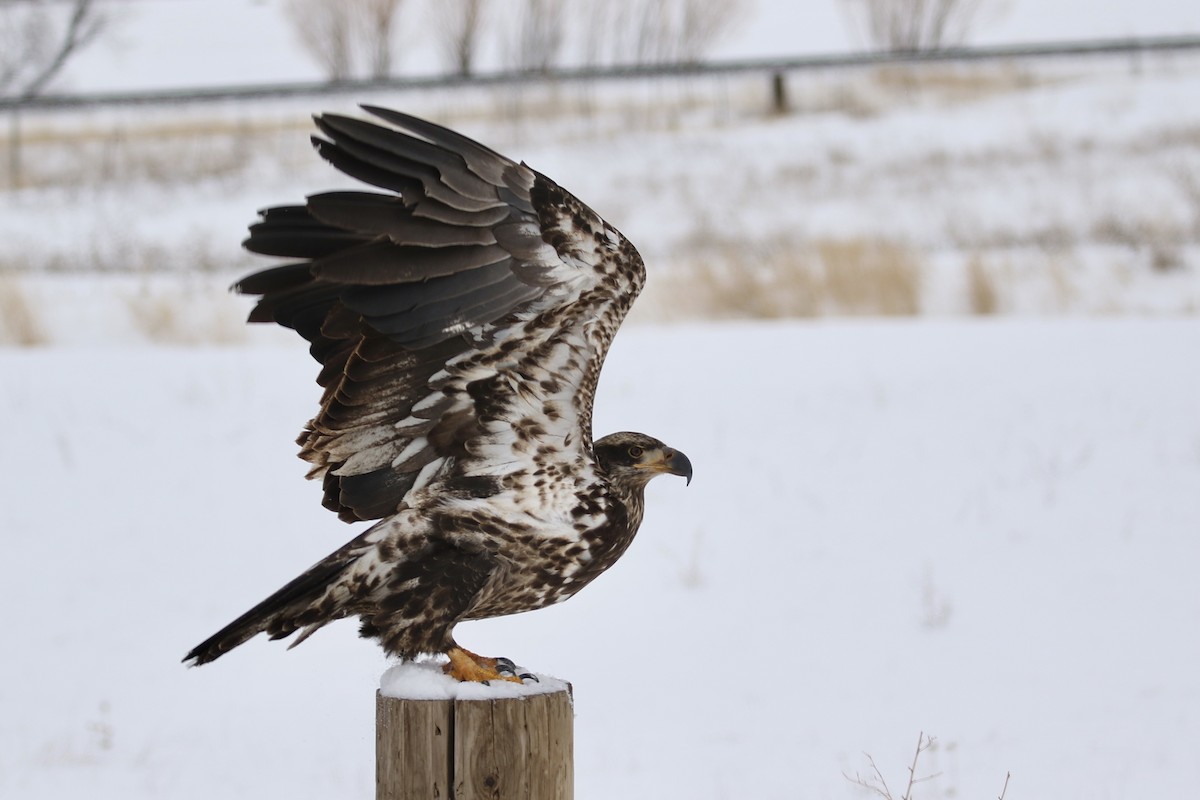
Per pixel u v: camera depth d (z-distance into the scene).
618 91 50.72
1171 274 28.67
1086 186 36.12
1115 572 12.30
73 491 15.37
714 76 48.75
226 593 12.63
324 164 43.75
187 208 39.41
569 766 5.68
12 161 44.09
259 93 48.31
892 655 10.92
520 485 6.31
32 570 13.24
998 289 27.58
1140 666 10.51
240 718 10.20
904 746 9.39
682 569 12.80
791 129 44.91
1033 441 15.92
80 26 59.28
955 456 15.55
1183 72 48.03
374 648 11.61
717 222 35.69
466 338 6.04
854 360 20.20
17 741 9.81
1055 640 11.02
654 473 6.63
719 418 17.30
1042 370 19.06
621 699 10.34
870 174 39.53
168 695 10.66
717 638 11.41
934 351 20.55
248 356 21.89
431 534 6.21
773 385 18.86
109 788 9.09
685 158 42.25
